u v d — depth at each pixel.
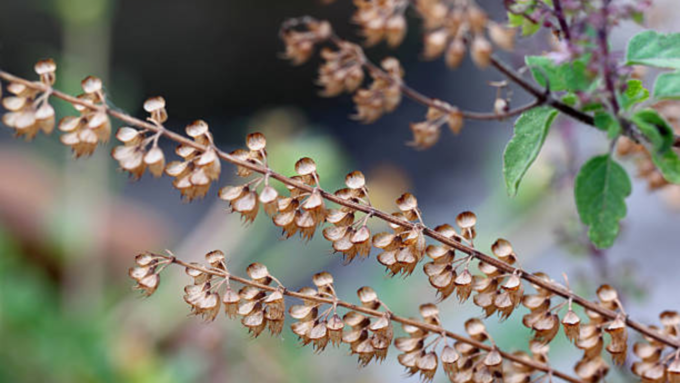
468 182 2.13
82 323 0.80
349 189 0.44
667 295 1.17
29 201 1.26
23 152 1.54
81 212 0.89
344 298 1.02
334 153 0.83
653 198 1.42
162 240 1.47
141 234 1.40
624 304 0.56
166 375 0.74
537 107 0.47
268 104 3.01
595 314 0.45
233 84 3.04
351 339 0.44
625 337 0.45
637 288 0.56
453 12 0.49
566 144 0.58
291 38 0.51
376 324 0.44
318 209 0.44
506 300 0.44
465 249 0.44
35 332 0.77
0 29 2.65
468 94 2.61
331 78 0.51
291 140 0.86
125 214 1.42
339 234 0.44
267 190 0.43
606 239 0.47
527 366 0.46
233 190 0.43
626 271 0.57
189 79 3.02
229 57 3.04
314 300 0.44
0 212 1.21
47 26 2.68
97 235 0.91
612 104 0.46
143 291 0.44
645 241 1.34
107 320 0.84
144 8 2.95
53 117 0.43
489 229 0.86
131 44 2.96
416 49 2.85
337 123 2.68
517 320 0.68
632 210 1.45
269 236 1.07
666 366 0.45
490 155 0.96
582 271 0.57
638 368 0.45
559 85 0.47
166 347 0.84
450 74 2.74
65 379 0.76
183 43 3.01
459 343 0.45
